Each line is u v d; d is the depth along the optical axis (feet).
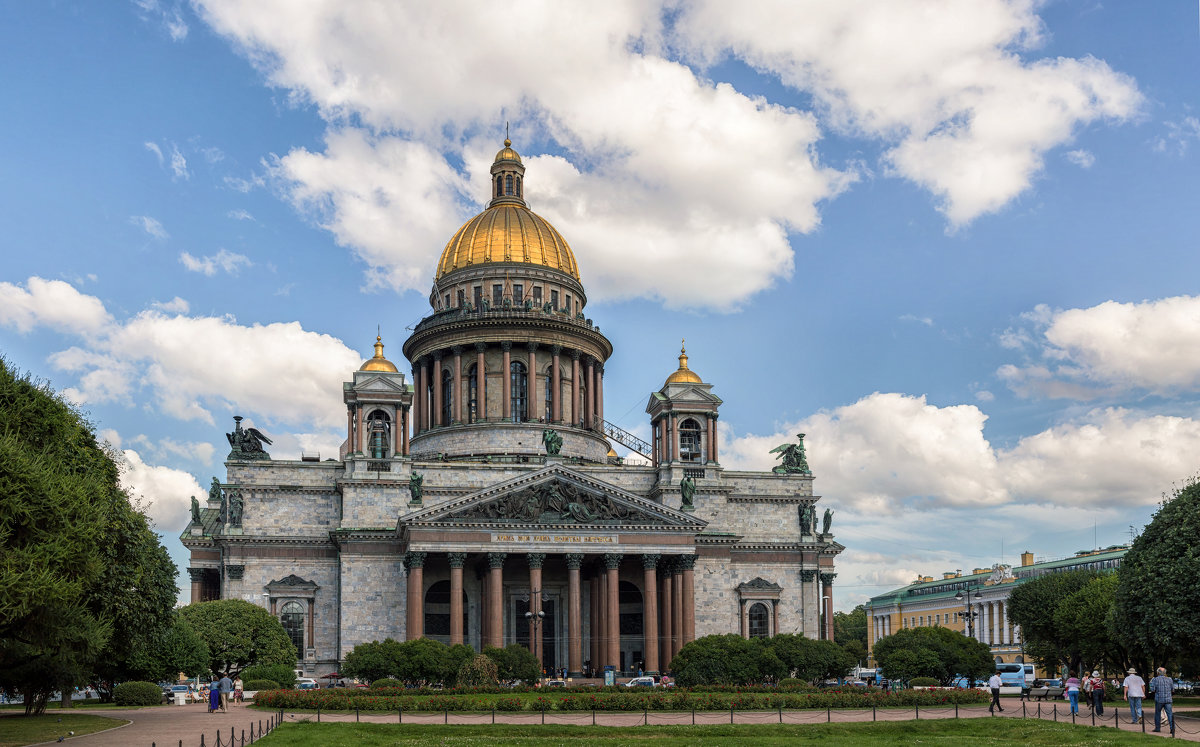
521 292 540.11
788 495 495.41
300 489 458.50
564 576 469.57
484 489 423.64
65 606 211.61
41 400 236.63
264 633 397.39
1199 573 258.98
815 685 378.94
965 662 401.90
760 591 477.77
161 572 301.43
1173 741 192.34
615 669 407.23
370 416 472.85
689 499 450.71
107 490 257.55
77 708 296.51
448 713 275.18
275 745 187.52
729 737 215.51
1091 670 464.65
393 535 442.09
